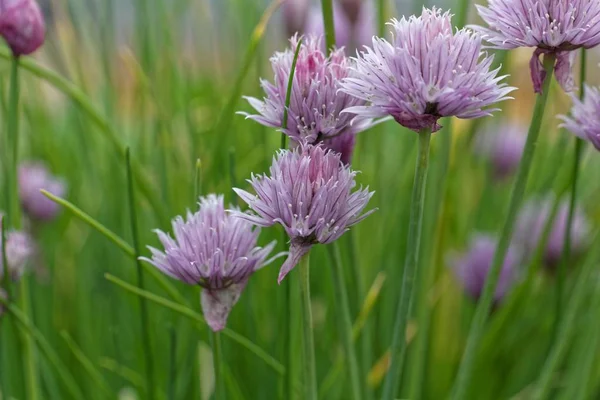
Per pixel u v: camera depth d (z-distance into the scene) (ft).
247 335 1.78
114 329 1.72
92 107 1.57
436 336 1.97
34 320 1.78
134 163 1.60
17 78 1.47
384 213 1.79
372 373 1.64
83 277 2.11
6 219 1.50
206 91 2.33
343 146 1.29
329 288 1.84
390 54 1.21
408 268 1.28
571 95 1.36
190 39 2.36
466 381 1.40
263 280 1.86
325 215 1.21
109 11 2.04
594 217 2.13
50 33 1.97
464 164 2.13
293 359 1.54
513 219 1.32
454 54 1.19
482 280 1.85
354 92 1.22
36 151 2.30
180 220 1.29
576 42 1.24
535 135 1.29
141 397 1.68
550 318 1.95
